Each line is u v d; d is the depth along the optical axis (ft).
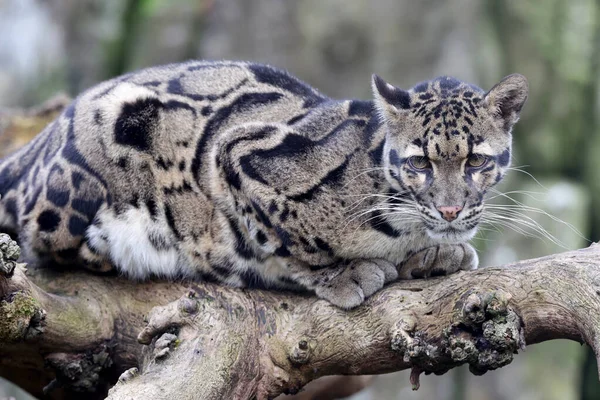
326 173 27.35
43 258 28.22
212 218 28.43
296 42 68.28
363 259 27.27
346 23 67.67
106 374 27.84
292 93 29.94
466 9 68.08
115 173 27.68
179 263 28.71
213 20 70.33
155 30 71.82
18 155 29.89
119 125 27.76
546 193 66.80
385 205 27.04
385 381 62.64
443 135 26.48
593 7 72.64
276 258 28.04
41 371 28.53
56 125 28.73
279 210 27.35
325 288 26.68
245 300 26.66
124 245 27.99
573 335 22.52
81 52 73.31
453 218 26.18
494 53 69.31
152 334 25.31
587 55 71.56
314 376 26.05
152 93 28.50
